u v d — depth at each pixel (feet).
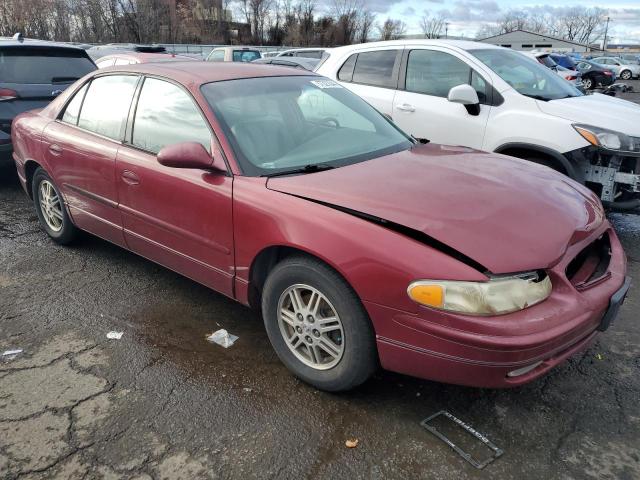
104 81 13.44
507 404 9.09
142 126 11.92
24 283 13.50
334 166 10.27
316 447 8.11
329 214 8.62
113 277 13.85
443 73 18.70
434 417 8.75
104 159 12.48
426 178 9.65
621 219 19.06
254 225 9.41
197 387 9.49
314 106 12.10
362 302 8.17
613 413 8.89
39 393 9.31
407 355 8.00
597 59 142.31
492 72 17.67
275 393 9.33
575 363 10.29
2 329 11.34
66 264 14.64
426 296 7.58
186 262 11.24
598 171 15.64
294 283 9.09
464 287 7.46
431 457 7.93
